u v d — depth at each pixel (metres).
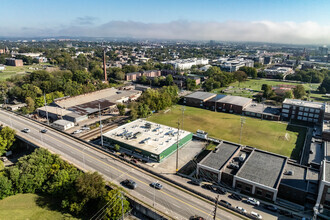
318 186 75.50
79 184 72.00
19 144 120.94
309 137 131.25
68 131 131.88
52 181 80.06
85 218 71.31
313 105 160.75
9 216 70.12
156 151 101.38
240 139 125.06
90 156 98.06
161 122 151.62
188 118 161.25
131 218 68.88
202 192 79.12
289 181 80.12
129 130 124.44
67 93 196.12
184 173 92.75
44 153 92.19
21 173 83.88
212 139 123.00
